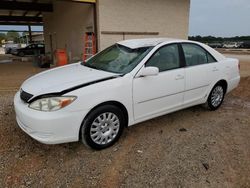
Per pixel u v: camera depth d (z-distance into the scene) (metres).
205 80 4.57
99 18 10.52
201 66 4.48
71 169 2.91
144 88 3.62
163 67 3.93
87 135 3.16
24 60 17.78
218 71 4.81
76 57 12.84
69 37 14.09
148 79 3.65
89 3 10.43
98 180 2.73
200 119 4.58
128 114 3.54
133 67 3.62
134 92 3.52
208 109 5.06
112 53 4.25
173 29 12.96
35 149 3.32
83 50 12.24
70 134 3.04
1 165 2.94
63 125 2.95
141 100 3.63
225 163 3.10
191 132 3.99
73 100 2.97
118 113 3.42
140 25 11.77
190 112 4.95
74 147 3.41
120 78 3.40
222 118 4.66
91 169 2.92
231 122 4.46
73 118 2.99
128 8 11.20
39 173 2.82
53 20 17.11
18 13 22.73
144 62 3.69
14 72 10.45
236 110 5.17
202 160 3.16
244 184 2.72
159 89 3.82
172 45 4.16
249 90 6.95
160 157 3.21
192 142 3.64
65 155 3.21
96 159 3.13
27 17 24.81
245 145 3.59
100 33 10.67
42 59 12.84
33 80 3.63
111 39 11.05
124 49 4.17
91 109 3.13
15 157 3.12
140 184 2.67
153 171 2.90
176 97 4.13
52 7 16.80
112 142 3.46
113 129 3.44
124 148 3.43
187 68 4.24
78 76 3.50
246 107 5.40
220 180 2.77
